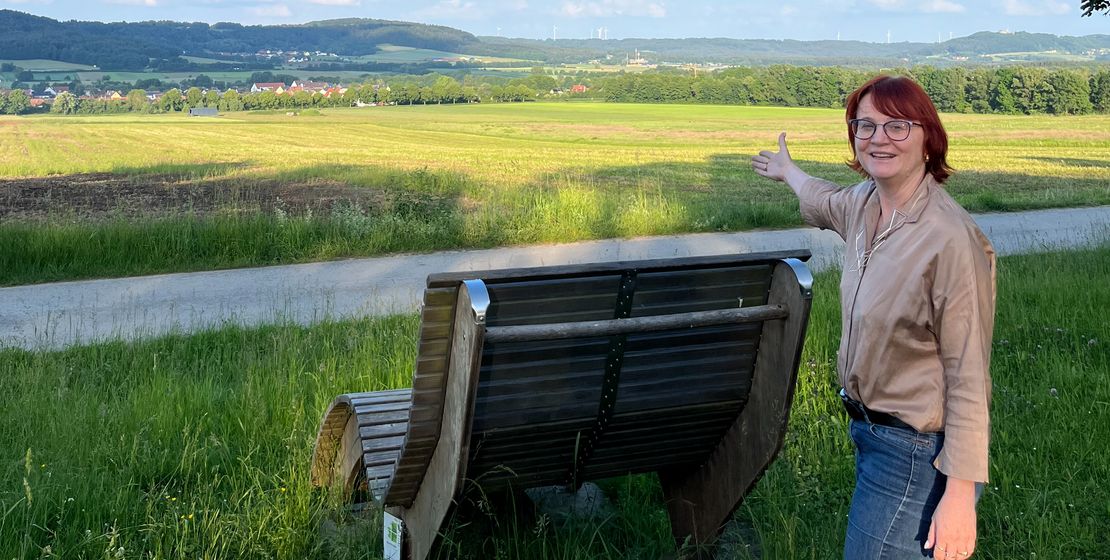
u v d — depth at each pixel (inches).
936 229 93.3
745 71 7298.2
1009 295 342.6
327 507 164.1
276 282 482.3
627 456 133.2
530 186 1060.5
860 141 98.1
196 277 494.6
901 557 98.4
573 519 159.2
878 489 100.0
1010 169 1497.3
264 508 154.9
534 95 7549.2
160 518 159.6
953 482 92.1
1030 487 170.9
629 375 120.4
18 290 457.7
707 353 123.7
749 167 1562.5
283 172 1232.2
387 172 1169.4
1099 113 4891.7
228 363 285.1
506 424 117.3
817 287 371.9
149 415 213.3
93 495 164.9
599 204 696.4
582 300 112.8
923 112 94.9
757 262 119.7
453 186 941.2
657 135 3275.1
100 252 512.4
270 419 211.9
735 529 164.1
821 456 185.3
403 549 133.8
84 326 384.8
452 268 524.4
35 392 237.0
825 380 226.7
